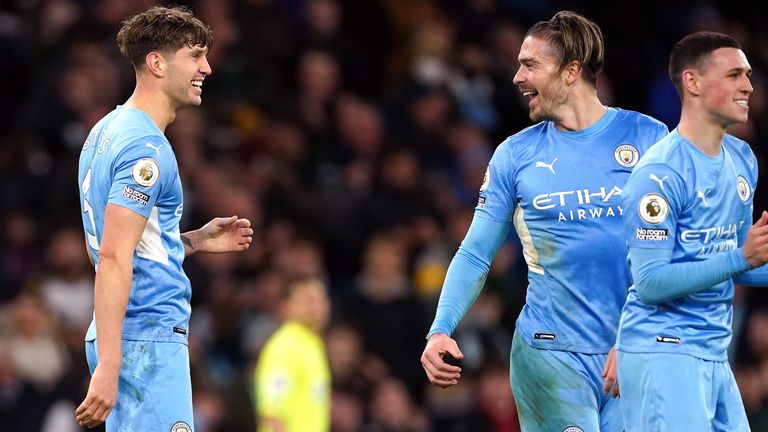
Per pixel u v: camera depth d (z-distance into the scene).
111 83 47.75
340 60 53.31
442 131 51.78
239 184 46.09
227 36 50.75
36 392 39.38
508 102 54.22
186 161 45.56
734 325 43.00
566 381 23.06
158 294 21.59
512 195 23.55
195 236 24.28
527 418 23.78
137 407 21.41
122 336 21.42
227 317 42.00
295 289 36.25
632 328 21.66
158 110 22.08
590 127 23.33
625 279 22.95
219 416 38.72
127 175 21.12
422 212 48.19
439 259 45.38
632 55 58.09
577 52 23.09
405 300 43.81
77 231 43.75
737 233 22.23
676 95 55.12
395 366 42.94
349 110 50.69
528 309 23.64
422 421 41.78
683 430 21.05
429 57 53.88
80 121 47.16
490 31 55.91
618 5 58.19
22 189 46.22
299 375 35.84
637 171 21.53
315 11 53.41
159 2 50.28
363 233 47.47
